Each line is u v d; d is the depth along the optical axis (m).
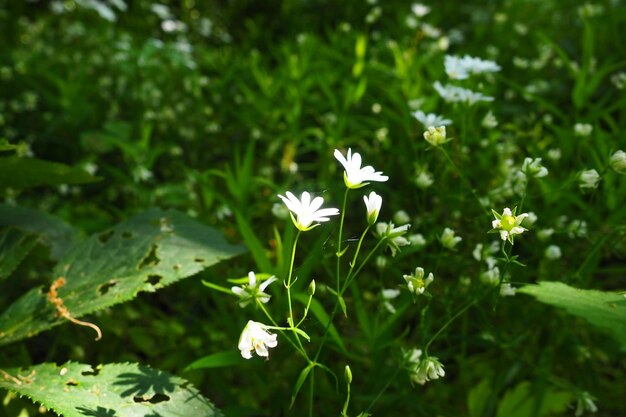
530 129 0.70
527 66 0.90
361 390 0.51
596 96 0.85
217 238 0.52
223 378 0.56
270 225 0.65
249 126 0.91
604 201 0.56
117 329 0.60
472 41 1.12
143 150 0.77
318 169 0.81
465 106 0.54
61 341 0.60
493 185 0.61
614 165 0.46
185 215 0.53
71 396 0.41
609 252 0.52
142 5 1.47
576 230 0.51
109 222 0.67
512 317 0.55
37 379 0.42
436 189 0.55
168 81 1.08
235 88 1.08
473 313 0.55
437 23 1.22
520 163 0.65
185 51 1.28
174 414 0.41
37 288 0.49
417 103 0.62
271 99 0.92
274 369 0.52
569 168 0.65
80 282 0.49
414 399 0.50
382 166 0.72
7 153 0.79
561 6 1.18
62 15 1.42
